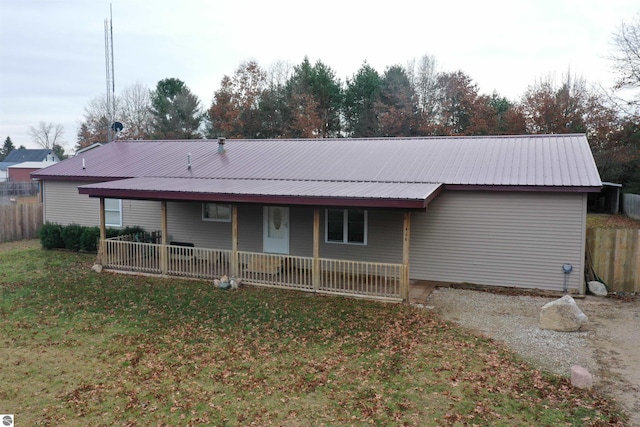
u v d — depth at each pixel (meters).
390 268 13.45
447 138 16.28
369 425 5.70
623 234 11.62
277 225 14.99
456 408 6.02
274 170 15.28
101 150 20.52
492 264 12.36
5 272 13.83
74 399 6.49
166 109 47.66
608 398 6.21
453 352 7.83
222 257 13.27
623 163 29.36
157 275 13.43
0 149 97.19
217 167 16.36
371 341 8.45
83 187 13.71
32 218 20.78
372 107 40.69
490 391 6.44
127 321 9.73
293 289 12.05
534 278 11.98
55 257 16.05
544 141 14.56
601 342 8.23
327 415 5.96
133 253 14.05
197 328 9.30
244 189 12.37
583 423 5.61
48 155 72.12
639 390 6.44
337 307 10.54
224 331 9.12
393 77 41.97
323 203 10.95
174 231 16.58
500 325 9.23
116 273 13.78
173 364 7.61
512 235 12.09
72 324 9.54
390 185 12.35
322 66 43.47
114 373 7.30
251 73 42.75
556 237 11.68
